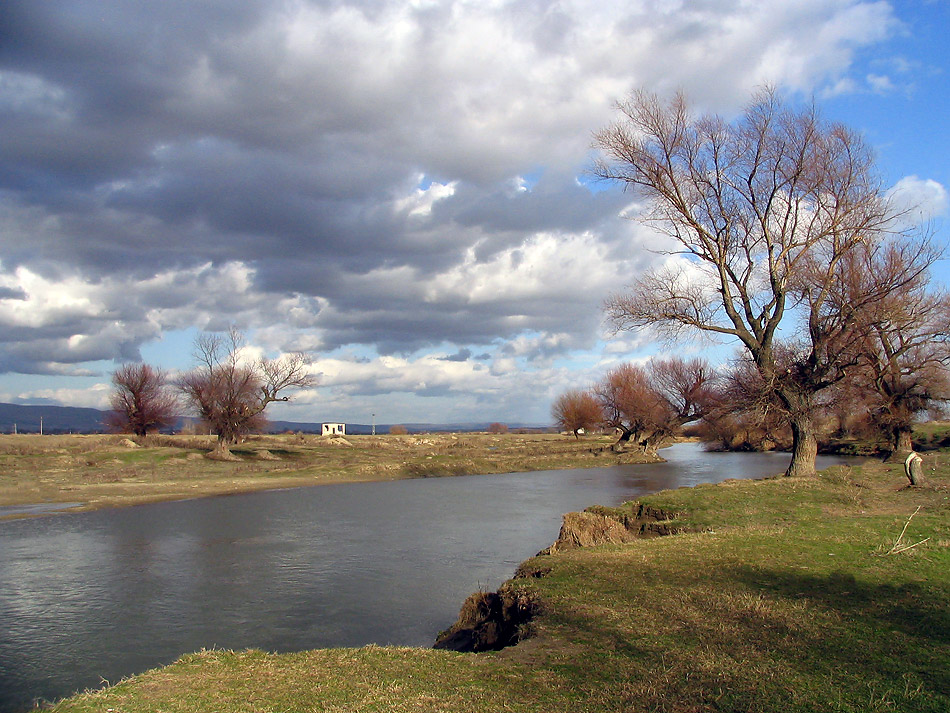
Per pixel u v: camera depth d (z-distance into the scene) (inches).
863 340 1093.1
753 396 1141.1
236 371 2367.1
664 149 1073.5
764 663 310.8
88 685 473.7
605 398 3186.5
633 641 354.3
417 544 976.3
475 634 495.2
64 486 1626.5
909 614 373.7
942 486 920.3
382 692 295.4
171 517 1241.4
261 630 593.6
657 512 842.2
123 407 3171.8
